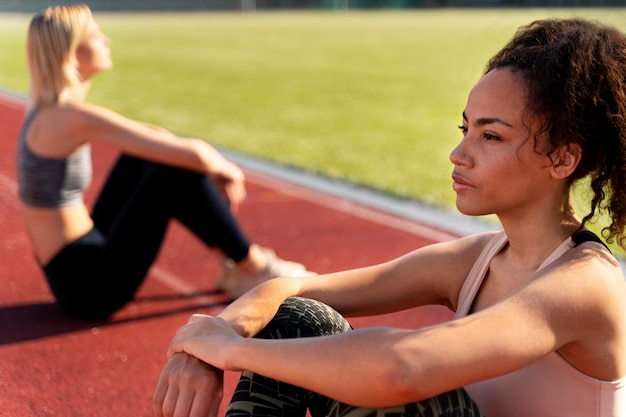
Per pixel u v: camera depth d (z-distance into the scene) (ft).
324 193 19.98
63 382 9.44
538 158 4.66
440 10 154.40
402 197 19.60
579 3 133.18
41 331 10.92
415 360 4.18
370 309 5.92
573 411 4.62
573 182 4.78
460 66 60.80
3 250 14.88
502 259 5.18
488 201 4.82
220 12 157.89
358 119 35.09
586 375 4.58
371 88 47.32
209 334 5.10
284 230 16.69
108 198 11.48
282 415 4.86
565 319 4.36
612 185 4.80
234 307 5.44
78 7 10.85
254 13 153.07
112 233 10.76
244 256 11.79
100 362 10.02
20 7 141.18
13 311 11.68
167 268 13.92
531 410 4.72
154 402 5.21
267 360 4.61
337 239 16.08
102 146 25.89
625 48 4.64
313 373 4.41
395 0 166.40
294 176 21.99
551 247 4.86
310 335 5.08
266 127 32.37
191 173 10.89
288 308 5.29
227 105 39.47
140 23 117.29
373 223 17.24
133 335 10.89
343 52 72.13
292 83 49.65
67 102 10.59
